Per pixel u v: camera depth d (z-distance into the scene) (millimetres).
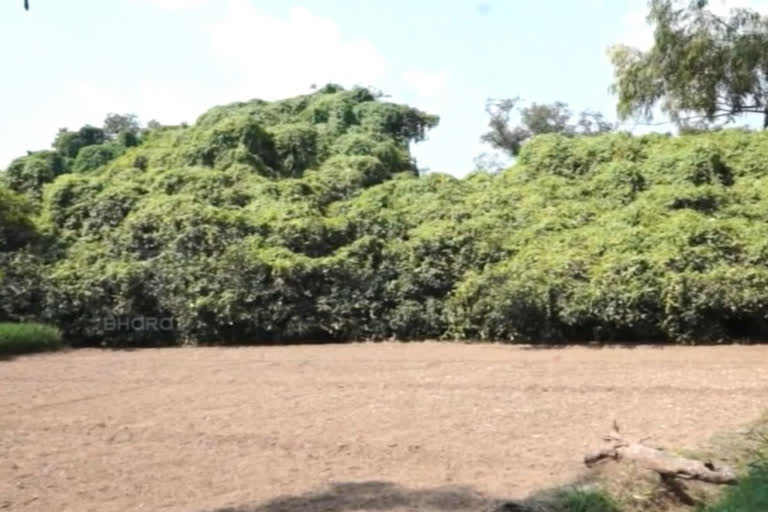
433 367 11984
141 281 16203
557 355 12922
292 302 15852
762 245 13812
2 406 9609
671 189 15812
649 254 14117
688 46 21062
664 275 13766
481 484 6277
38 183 20250
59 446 7727
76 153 28875
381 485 6289
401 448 7359
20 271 16484
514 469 6664
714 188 15750
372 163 19703
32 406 9609
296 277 15867
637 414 8531
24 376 11922
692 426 7930
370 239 16328
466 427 8117
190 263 16172
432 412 8828
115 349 15766
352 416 8719
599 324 14164
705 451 6852
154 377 11719
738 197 15820
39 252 17391
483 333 14977
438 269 15805
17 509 5910
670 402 9062
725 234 14047
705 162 16578
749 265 13758
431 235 16000
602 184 16938
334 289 15945
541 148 18172
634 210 15477
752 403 8898
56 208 18203
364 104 24609
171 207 16875
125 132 26469
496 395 9703
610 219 15617
